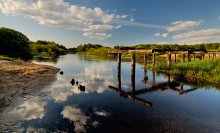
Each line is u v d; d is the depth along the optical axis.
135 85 13.72
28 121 6.37
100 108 7.95
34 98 9.09
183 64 20.58
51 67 23.06
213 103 8.92
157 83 14.50
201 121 6.71
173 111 7.71
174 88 12.55
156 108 8.07
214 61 19.05
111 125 6.20
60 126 6.05
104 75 18.86
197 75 16.47
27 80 13.20
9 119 6.46
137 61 41.50
